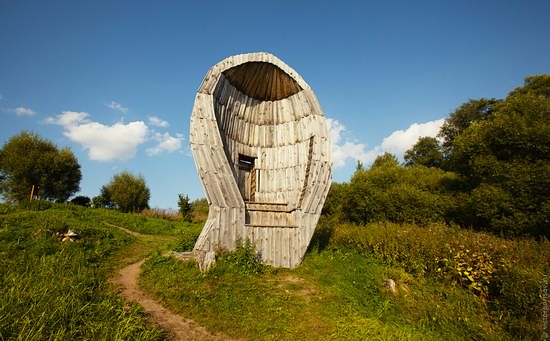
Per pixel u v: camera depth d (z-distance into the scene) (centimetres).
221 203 933
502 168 1392
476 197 1419
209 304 673
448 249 923
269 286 795
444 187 1970
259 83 1212
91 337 458
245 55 1123
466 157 1691
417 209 1819
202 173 933
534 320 646
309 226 1051
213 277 791
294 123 1218
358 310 710
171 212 2652
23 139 2788
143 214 2505
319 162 1122
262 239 977
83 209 2031
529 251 879
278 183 1199
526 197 1242
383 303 752
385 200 1969
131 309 582
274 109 1267
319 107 1181
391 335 605
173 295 699
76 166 3016
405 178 2205
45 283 604
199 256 866
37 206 1833
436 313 708
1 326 422
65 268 771
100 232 1225
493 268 811
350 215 2191
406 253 995
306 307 702
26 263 747
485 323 676
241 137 1201
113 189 3164
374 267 983
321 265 1004
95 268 854
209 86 1030
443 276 879
